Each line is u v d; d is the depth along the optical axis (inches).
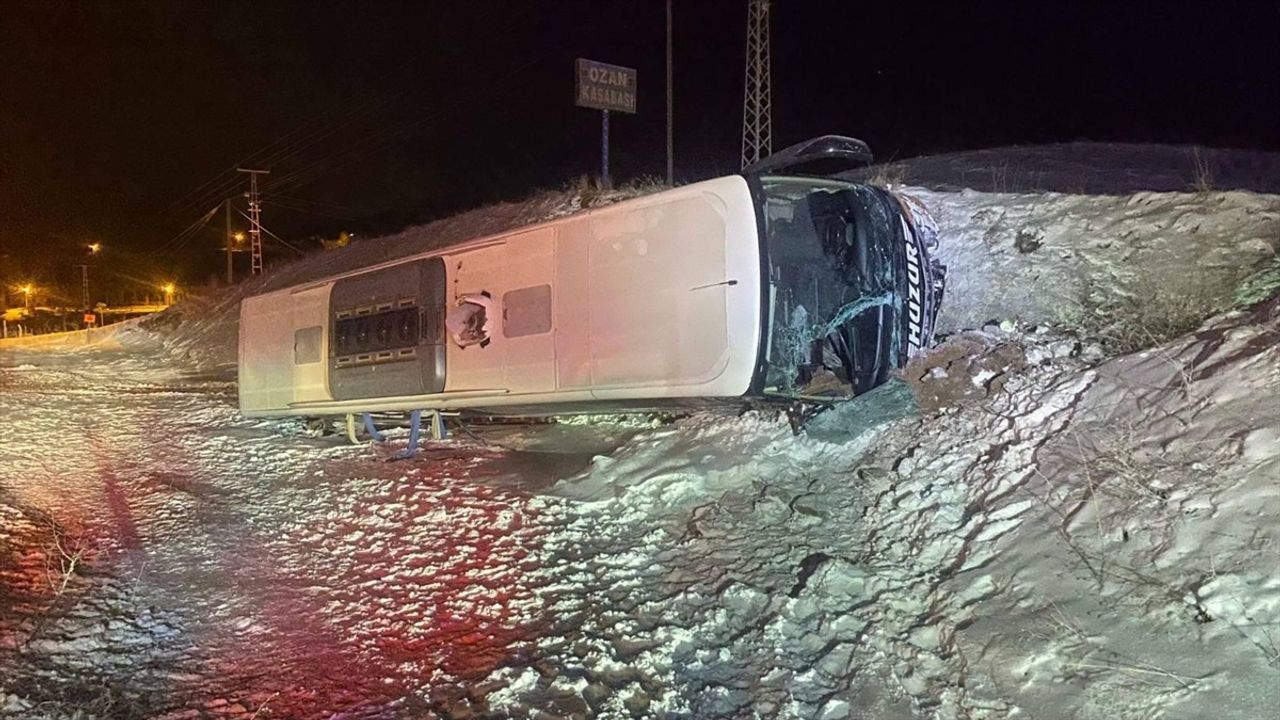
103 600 286.8
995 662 184.2
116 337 1544.0
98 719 211.0
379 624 255.1
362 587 285.3
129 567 317.4
